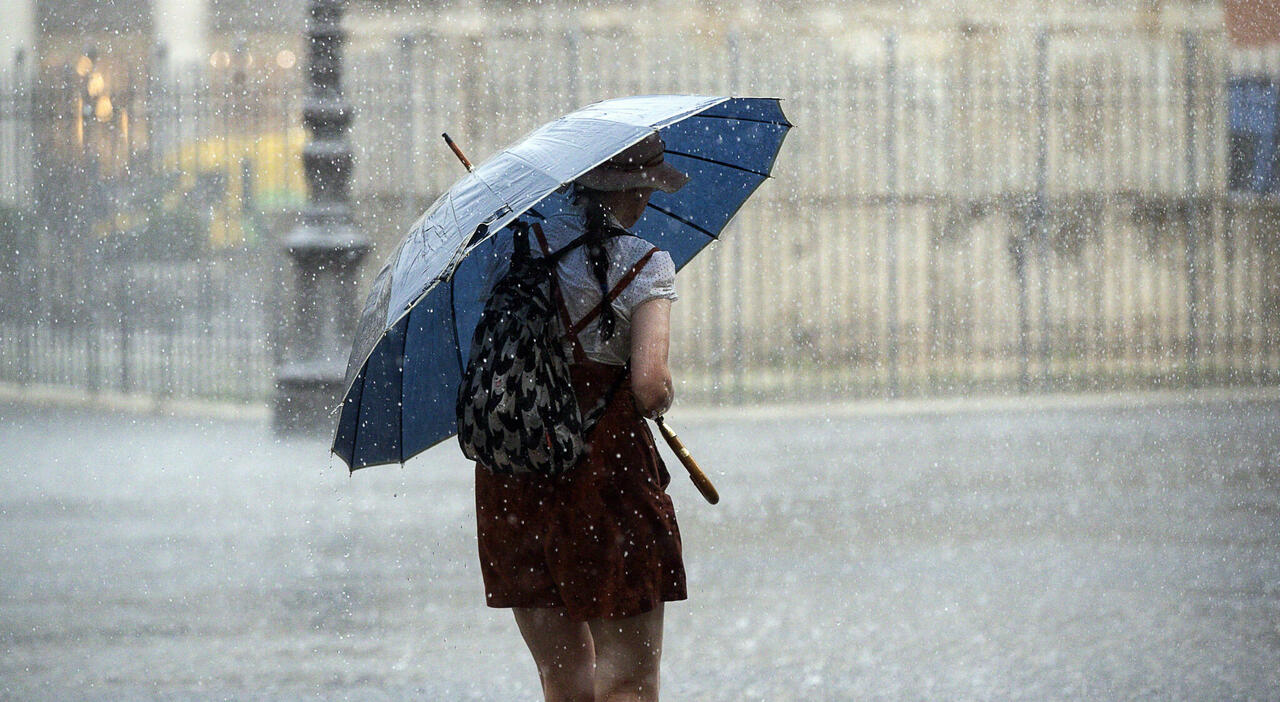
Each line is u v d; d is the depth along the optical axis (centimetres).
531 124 5494
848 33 6347
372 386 1208
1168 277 5238
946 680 1661
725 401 4534
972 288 5616
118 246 5497
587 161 1089
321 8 3819
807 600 2081
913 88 5544
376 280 1159
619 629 1145
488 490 1175
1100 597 2058
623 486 1135
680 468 3341
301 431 3834
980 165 5853
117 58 7125
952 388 4731
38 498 3009
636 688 1152
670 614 2008
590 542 1128
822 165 5866
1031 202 5419
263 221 5588
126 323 4819
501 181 1102
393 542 2556
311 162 3844
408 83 4756
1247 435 3747
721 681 1677
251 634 1930
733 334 5472
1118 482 3075
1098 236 5256
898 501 2888
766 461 3438
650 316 1121
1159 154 5656
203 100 5034
